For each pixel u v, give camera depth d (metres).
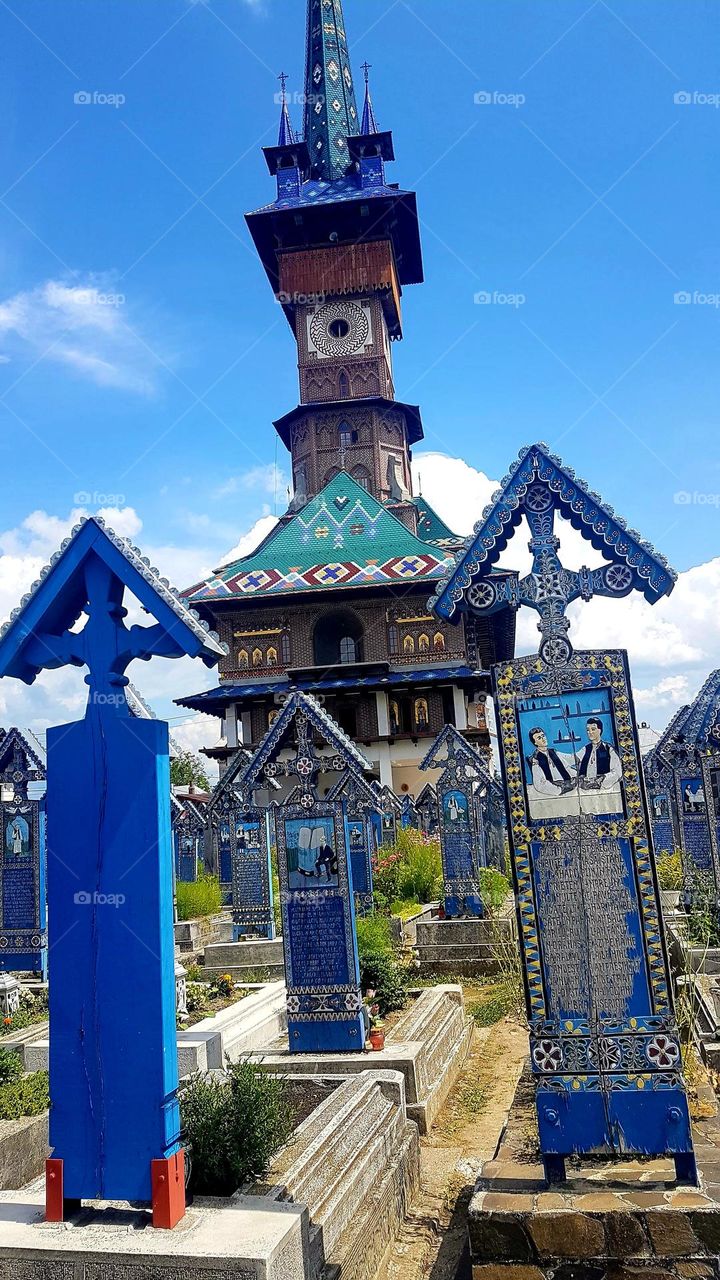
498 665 6.64
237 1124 6.38
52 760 5.79
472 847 21.19
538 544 6.87
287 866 10.88
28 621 6.00
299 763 11.67
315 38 74.94
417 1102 9.35
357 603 54.12
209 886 27.25
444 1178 8.37
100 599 5.97
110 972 5.46
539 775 6.41
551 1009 6.12
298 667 53.72
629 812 6.24
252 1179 6.24
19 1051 10.44
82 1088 5.36
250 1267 4.66
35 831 15.45
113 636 5.92
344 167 70.56
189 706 54.00
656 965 6.04
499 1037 13.33
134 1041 5.35
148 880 5.51
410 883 24.50
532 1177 5.91
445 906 21.06
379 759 51.94
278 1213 5.29
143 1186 5.18
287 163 69.81
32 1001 13.56
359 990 10.47
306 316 66.44
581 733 6.39
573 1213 5.36
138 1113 5.26
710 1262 5.16
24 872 15.41
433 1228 7.41
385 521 57.97
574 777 6.35
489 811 24.78
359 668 51.84
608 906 6.17
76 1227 5.13
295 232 67.69
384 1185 7.17
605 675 6.43
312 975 10.54
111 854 5.59
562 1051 6.05
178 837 30.55
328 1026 10.38
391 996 13.23
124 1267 4.79
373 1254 6.53
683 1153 5.76
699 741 17.09
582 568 6.76
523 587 6.83
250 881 18.75
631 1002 6.03
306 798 11.09
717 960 12.20
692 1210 5.26
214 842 35.84
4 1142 7.64
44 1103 8.53
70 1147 5.32
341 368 65.62
